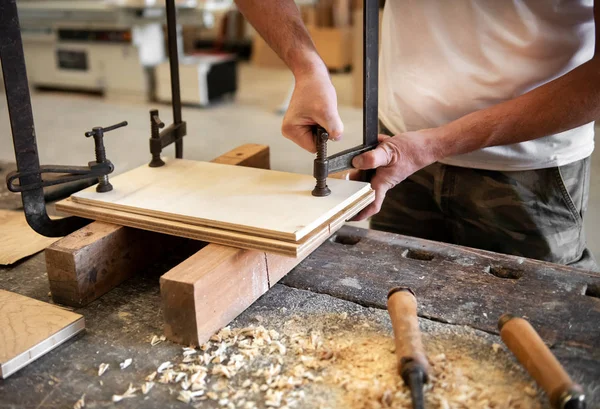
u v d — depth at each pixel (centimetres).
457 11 109
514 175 116
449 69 113
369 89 92
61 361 74
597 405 64
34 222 91
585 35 105
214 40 593
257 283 84
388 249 98
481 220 121
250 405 67
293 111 95
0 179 134
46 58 448
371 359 72
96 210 91
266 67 563
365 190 94
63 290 86
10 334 75
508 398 65
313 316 82
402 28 117
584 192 122
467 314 80
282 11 103
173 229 85
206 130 366
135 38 411
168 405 67
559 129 92
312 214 83
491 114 94
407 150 96
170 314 76
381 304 83
